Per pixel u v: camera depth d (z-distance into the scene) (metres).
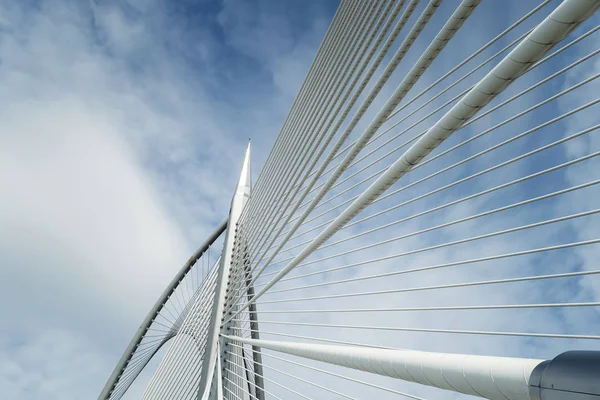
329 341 6.70
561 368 2.69
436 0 4.77
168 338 26.11
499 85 3.54
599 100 3.71
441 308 4.85
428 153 4.65
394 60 5.75
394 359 4.52
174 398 17.23
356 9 8.48
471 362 3.50
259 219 13.92
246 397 12.55
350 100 7.46
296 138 10.93
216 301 16.11
